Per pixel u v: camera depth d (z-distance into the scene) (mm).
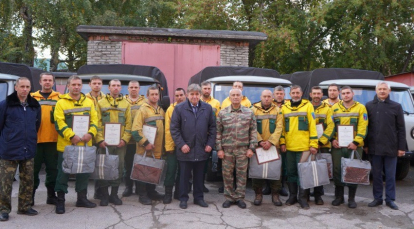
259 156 5559
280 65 19359
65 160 4988
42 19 15805
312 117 5598
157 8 19812
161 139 5891
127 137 5645
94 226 4656
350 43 17891
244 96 6727
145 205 5613
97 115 5500
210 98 6473
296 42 17125
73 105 5195
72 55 19625
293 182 5773
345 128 5660
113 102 5621
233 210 5438
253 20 18594
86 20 16859
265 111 5738
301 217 5164
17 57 16375
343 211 5480
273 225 4816
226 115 5594
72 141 5086
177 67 11344
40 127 5281
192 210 5398
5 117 4812
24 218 4906
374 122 5668
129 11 20484
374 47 17984
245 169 5574
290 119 5664
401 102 7820
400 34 18219
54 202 5590
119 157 5641
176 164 5785
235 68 8383
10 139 4773
